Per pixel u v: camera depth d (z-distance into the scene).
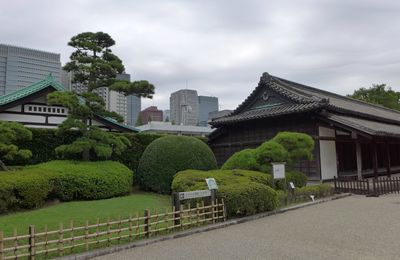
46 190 10.14
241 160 12.98
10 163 12.77
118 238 6.42
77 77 13.52
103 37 13.34
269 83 19.16
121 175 12.66
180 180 10.39
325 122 16.05
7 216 8.56
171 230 7.28
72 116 12.87
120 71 13.66
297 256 5.52
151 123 32.62
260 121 18.84
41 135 13.74
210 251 5.91
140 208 9.66
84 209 9.45
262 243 6.34
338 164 17.28
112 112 13.54
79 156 14.04
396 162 23.59
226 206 8.40
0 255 5.08
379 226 7.43
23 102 15.32
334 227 7.47
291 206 10.28
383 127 17.20
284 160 12.58
